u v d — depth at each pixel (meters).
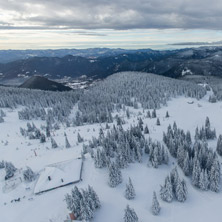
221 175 58.00
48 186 54.56
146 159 69.75
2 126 119.62
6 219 45.97
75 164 64.06
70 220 41.81
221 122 110.44
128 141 74.81
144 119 127.88
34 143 94.56
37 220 44.69
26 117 134.12
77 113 150.25
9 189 56.38
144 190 54.25
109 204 48.78
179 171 63.06
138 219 44.84
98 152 63.50
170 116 131.50
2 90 196.00
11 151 85.69
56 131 115.94
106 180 57.56
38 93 193.75
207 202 50.28
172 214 46.62
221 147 70.56
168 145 76.62
